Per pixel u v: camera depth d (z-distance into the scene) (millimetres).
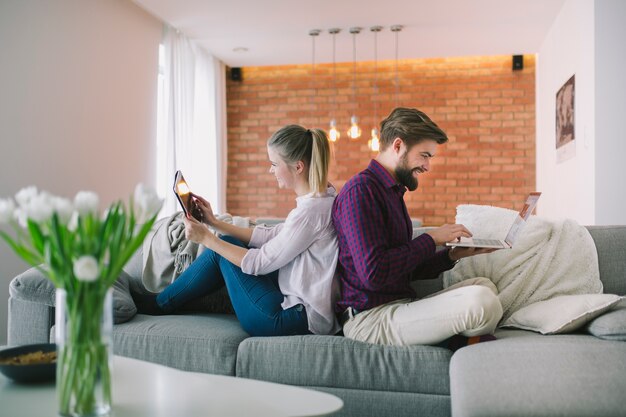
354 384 1854
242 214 7559
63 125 4223
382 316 1920
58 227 1093
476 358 1611
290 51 6625
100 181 4660
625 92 3818
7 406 1205
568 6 4785
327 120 7352
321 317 2049
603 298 1936
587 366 1511
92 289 1122
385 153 2059
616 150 3838
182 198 2084
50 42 4086
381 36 6043
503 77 7004
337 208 2021
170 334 2039
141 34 5277
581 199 4281
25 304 2184
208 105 6656
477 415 1354
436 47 6469
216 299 2490
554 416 1333
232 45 6348
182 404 1230
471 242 2020
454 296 1837
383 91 7223
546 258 2246
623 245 2285
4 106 3693
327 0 4977
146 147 5363
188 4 5012
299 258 2094
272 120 7469
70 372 1116
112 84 4824
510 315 2203
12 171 3764
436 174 7145
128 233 1170
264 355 1933
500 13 5316
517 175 7000
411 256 1893
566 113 4832
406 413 1810
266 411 1196
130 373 1458
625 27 3830
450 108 7102
